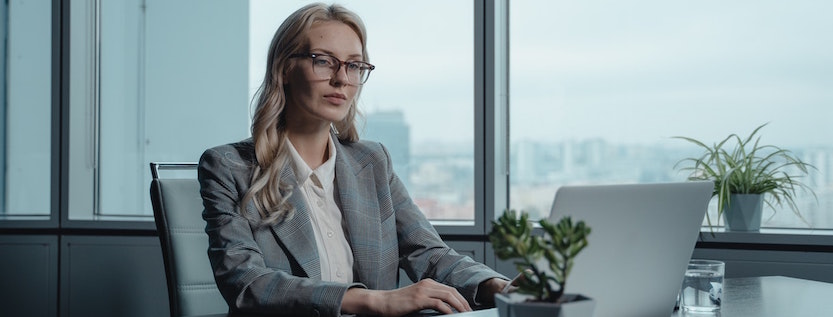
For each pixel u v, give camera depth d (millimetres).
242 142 1732
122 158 3240
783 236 2695
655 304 1211
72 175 3168
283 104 1710
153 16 3225
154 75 3234
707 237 2768
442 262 1689
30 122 3258
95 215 3236
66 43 3137
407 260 1754
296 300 1359
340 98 1706
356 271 1707
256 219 1591
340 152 1782
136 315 3109
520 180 3057
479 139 2973
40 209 3271
